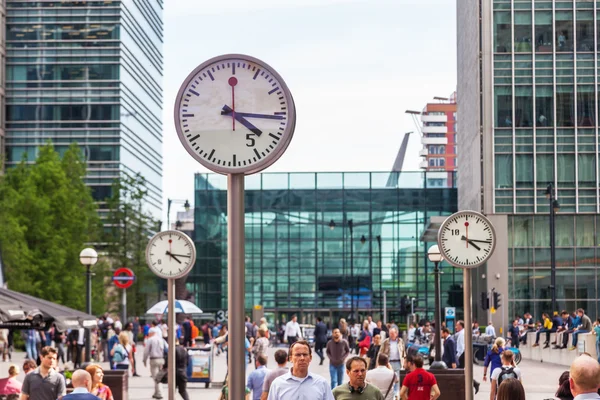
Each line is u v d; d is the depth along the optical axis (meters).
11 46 110.75
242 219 8.16
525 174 77.81
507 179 77.94
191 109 8.10
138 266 84.69
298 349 10.21
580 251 77.56
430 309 96.38
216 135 8.08
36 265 65.12
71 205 67.50
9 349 50.75
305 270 97.50
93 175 110.88
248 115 8.07
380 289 96.88
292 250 97.81
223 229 98.62
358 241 97.62
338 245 97.69
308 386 10.18
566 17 77.88
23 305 18.73
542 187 77.75
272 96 8.08
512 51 78.19
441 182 98.88
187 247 18.09
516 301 77.62
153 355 30.23
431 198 97.69
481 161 78.25
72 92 111.12
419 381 17.25
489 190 77.81
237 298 8.14
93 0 111.88
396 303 96.69
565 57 77.81
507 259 77.38
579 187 77.38
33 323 21.59
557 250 77.62
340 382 28.86
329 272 97.44
